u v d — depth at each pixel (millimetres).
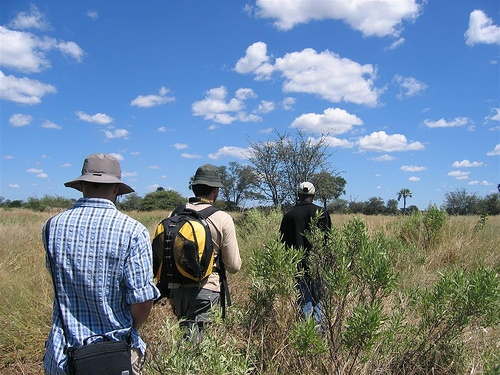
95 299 2002
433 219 7984
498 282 2809
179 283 3195
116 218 2070
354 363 2869
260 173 18688
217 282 3381
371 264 3041
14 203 46812
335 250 3354
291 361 3162
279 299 3480
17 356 3875
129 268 2023
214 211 3398
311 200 4527
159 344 2670
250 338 3279
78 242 2014
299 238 4305
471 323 3205
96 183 2143
